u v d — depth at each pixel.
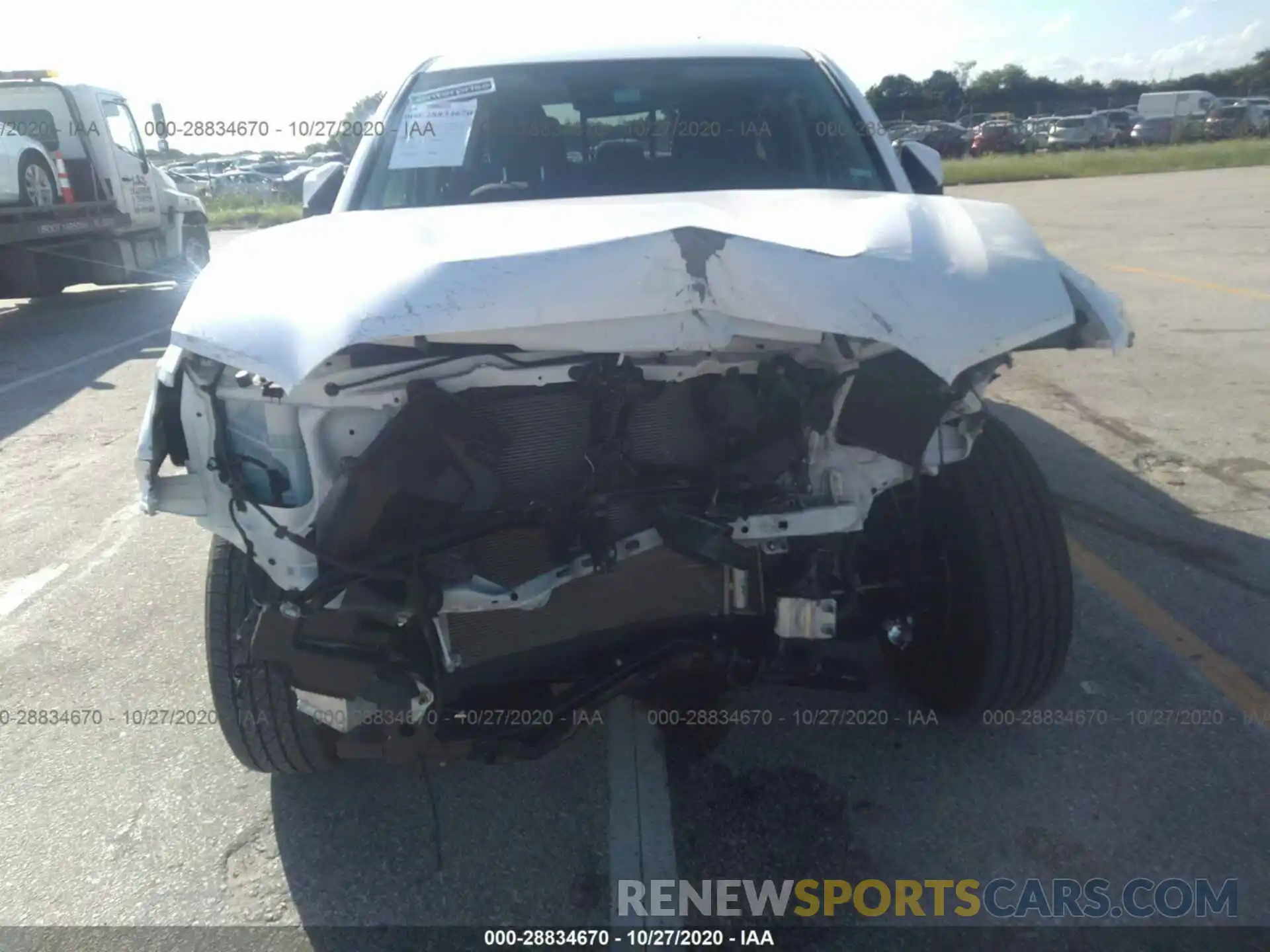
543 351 2.27
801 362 2.42
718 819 2.83
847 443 2.47
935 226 2.50
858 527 2.49
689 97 3.71
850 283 2.24
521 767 3.09
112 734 3.38
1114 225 14.88
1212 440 5.44
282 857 2.79
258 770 2.93
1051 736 3.09
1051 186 24.41
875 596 2.96
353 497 2.17
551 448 2.41
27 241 10.85
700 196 2.91
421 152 3.57
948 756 3.02
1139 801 2.81
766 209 2.66
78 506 5.48
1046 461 5.27
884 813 2.81
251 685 2.70
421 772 2.91
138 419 7.15
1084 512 4.63
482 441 2.27
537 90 3.70
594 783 3.00
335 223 2.74
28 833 2.92
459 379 2.25
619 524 2.44
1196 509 4.62
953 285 2.32
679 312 2.19
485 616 2.49
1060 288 2.41
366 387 2.23
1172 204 17.67
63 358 9.45
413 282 2.14
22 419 7.30
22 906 2.64
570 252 2.17
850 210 2.58
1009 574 2.80
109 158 12.21
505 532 2.40
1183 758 2.97
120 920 2.59
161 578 4.53
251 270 2.43
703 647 2.63
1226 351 7.14
